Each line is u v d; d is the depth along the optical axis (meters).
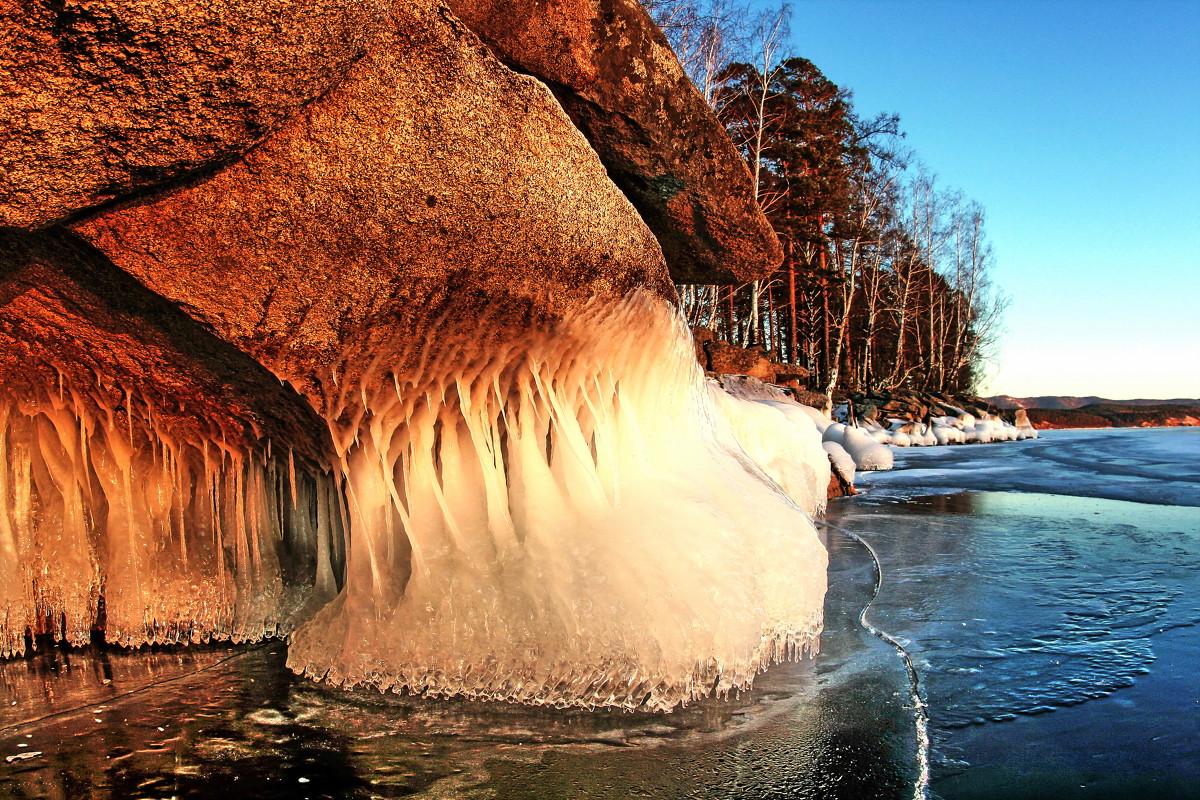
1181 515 5.59
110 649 2.87
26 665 2.69
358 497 2.65
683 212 3.67
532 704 2.28
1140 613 2.93
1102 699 2.09
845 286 33.81
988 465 11.67
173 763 1.88
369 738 2.03
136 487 2.92
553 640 2.35
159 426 2.85
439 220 2.20
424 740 2.01
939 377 42.94
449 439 2.73
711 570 2.46
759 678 2.42
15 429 2.79
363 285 2.24
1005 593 3.31
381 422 2.57
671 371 3.12
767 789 1.67
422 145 2.06
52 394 2.72
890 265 40.22
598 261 2.58
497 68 2.12
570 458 2.71
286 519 3.16
